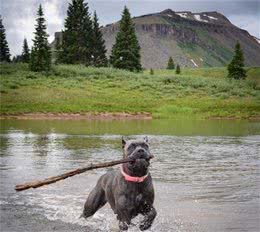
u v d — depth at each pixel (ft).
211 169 44.65
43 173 41.55
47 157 52.21
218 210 27.35
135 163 20.40
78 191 33.94
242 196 31.68
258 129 100.68
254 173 42.14
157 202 29.81
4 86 187.01
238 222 24.39
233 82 244.63
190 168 45.21
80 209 28.02
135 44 292.81
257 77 338.13
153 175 41.01
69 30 299.17
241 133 89.71
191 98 195.83
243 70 297.74
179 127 105.29
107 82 217.15
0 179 38.42
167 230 23.03
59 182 37.58
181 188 34.78
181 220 24.99
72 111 146.92
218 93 208.85
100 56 318.86
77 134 83.15
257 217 25.48
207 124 117.60
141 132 89.30
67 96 176.35
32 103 157.58
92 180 38.63
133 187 20.99
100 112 148.77
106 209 27.96
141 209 21.75
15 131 89.56
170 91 206.80
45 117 136.05
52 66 246.88
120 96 187.42
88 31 305.73
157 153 57.36
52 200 30.76
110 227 24.07
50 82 205.98
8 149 60.08
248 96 209.05
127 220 21.35
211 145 66.85
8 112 139.03
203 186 35.60
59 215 26.55
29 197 31.60
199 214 26.37
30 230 23.36
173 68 532.73
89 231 23.34
